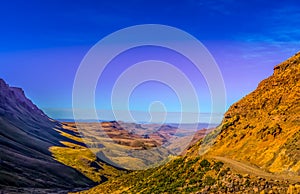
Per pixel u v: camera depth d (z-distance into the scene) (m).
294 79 100.94
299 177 62.94
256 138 86.31
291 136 76.62
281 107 92.75
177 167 90.06
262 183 60.41
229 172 69.50
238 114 104.12
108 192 113.75
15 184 195.88
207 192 65.75
